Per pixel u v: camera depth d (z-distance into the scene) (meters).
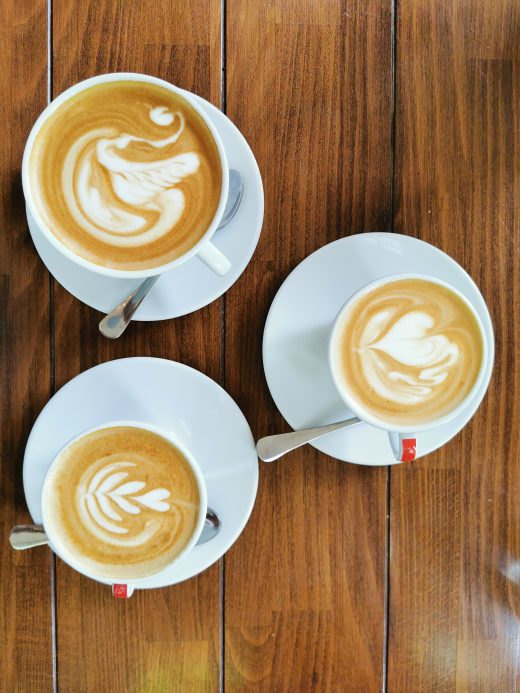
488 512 0.62
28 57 0.59
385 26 0.61
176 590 0.62
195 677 0.62
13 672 0.61
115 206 0.55
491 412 0.62
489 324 0.58
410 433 0.56
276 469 0.62
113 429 0.57
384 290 0.56
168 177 0.54
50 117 0.54
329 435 0.59
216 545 0.58
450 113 0.61
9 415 0.60
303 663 0.62
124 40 0.59
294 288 0.58
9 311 0.60
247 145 0.57
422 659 0.62
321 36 0.60
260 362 0.61
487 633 0.63
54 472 0.56
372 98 0.61
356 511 0.62
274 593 0.62
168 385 0.58
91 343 0.60
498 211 0.61
